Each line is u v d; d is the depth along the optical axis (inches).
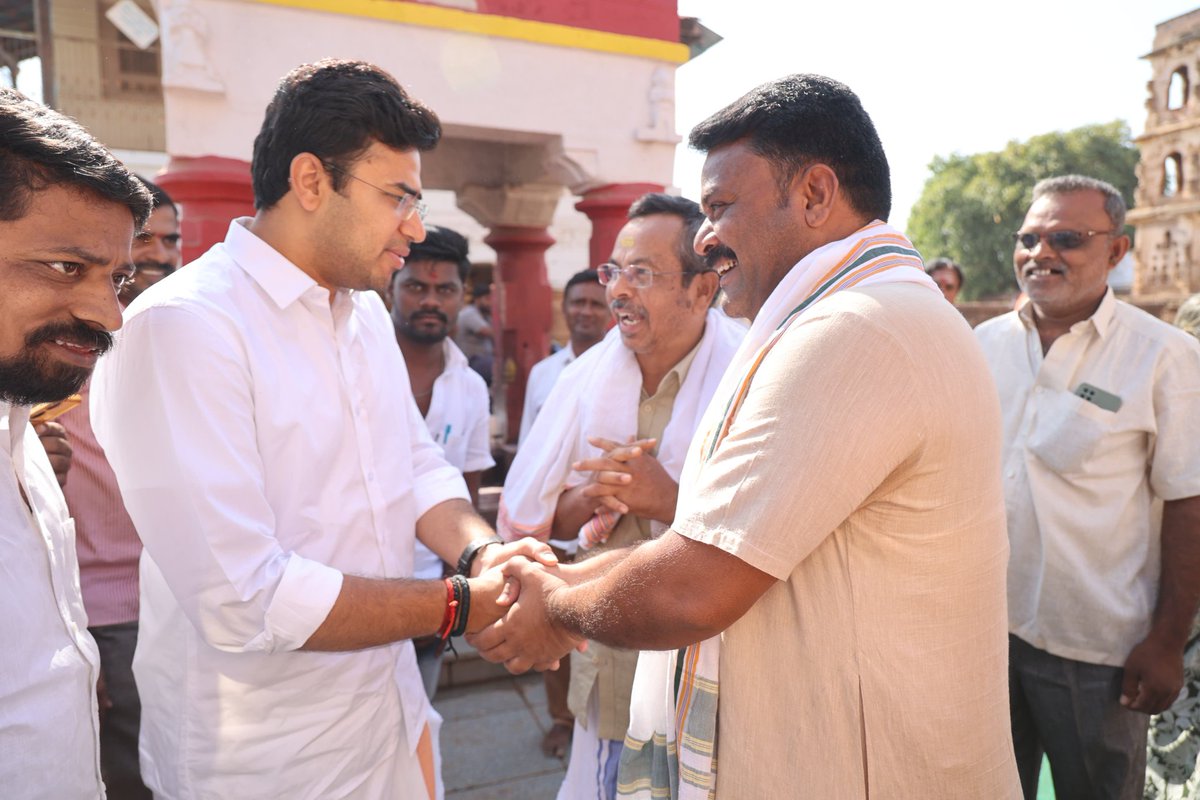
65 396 41.3
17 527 41.7
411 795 66.0
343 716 59.7
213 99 145.1
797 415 39.2
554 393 83.5
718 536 40.1
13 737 39.5
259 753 57.5
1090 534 80.0
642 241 72.7
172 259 99.1
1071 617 80.6
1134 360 79.7
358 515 61.1
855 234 45.8
